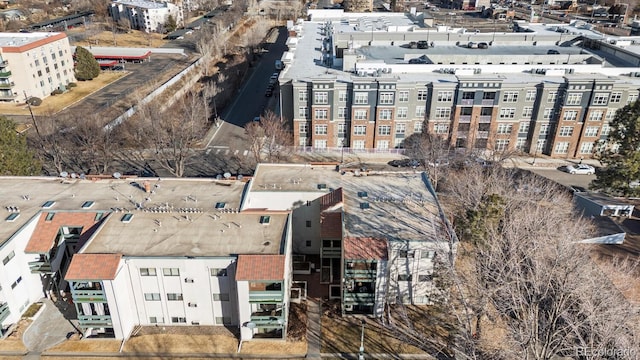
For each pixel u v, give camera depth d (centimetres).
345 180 6347
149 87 12725
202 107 10756
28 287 5112
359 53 10512
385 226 5275
